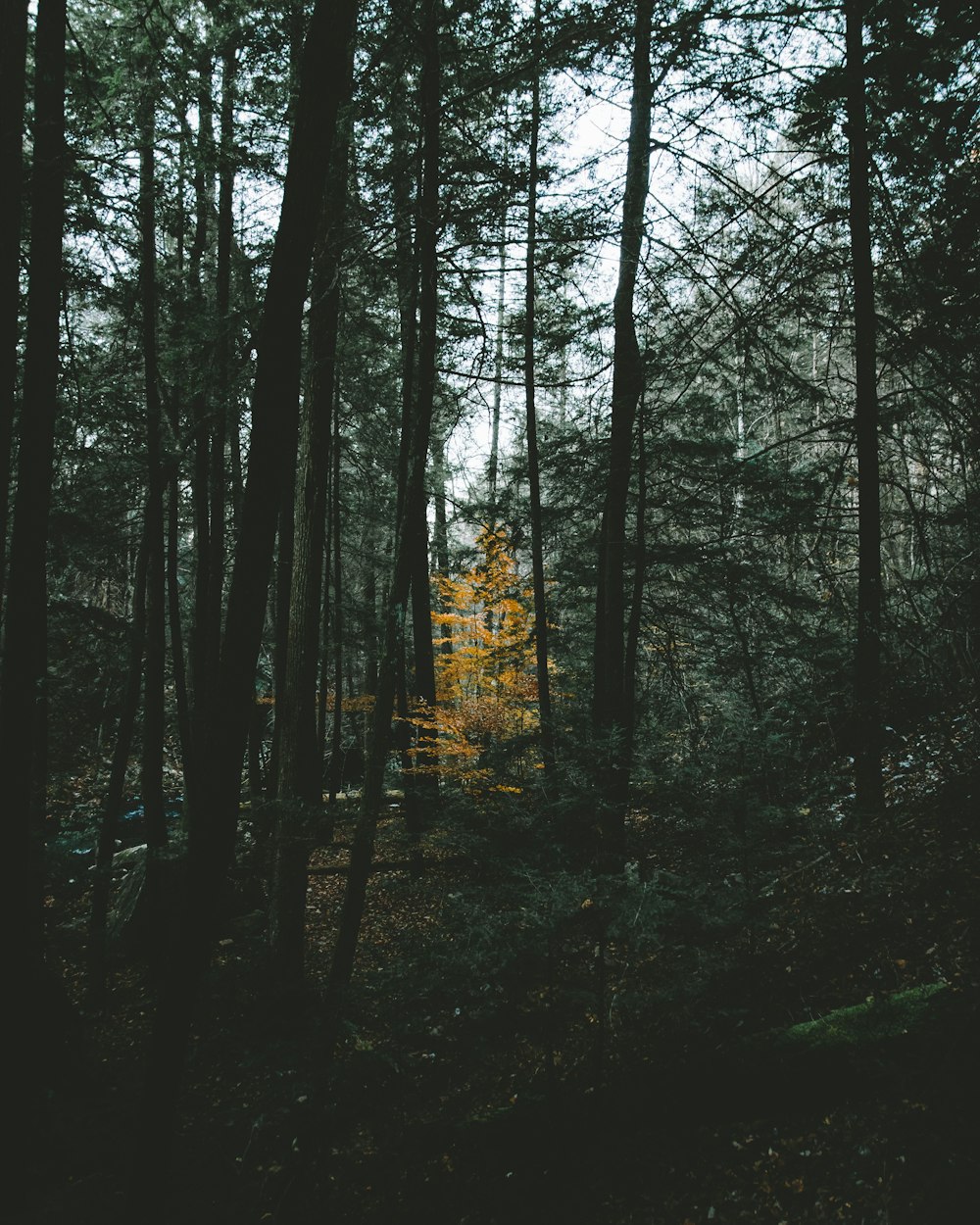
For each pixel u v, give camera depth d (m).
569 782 4.73
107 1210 3.74
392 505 14.24
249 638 3.48
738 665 10.27
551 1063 4.18
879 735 6.46
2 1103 4.32
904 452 8.40
